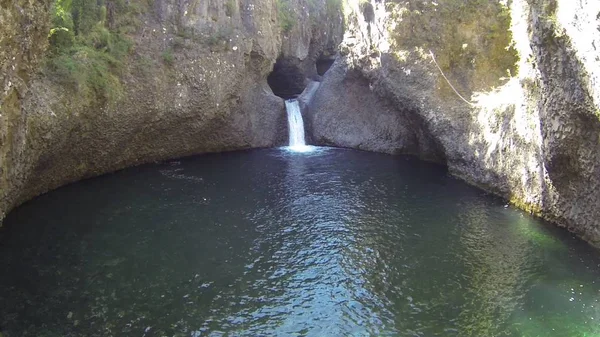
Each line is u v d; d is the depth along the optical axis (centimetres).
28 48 1236
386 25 2598
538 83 1533
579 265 1395
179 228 1666
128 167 2384
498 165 1991
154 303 1192
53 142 1762
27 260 1375
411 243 1573
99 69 2003
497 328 1104
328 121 3144
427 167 2531
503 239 1584
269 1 3083
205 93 2530
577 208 1537
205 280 1318
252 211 1856
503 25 2380
